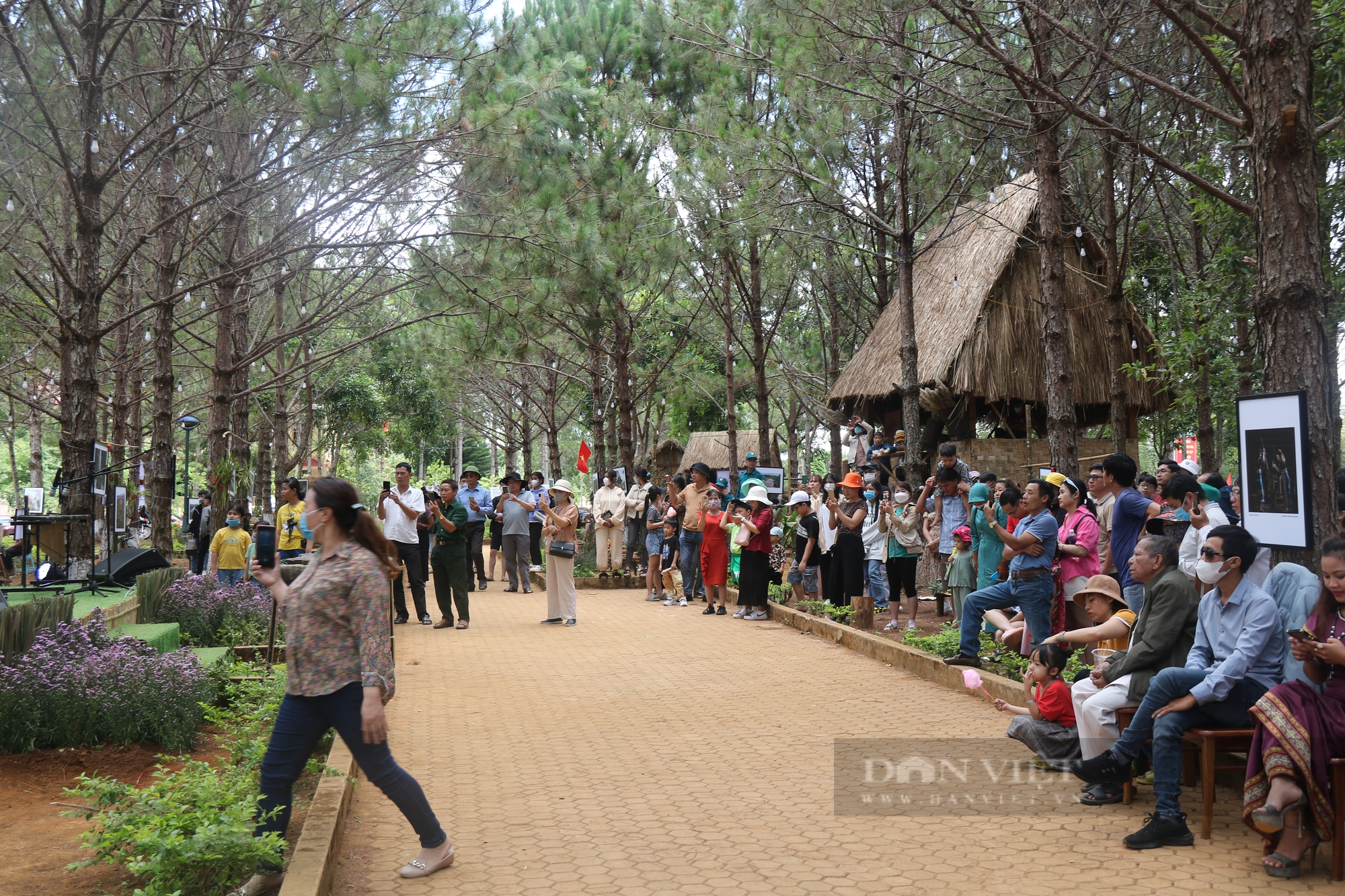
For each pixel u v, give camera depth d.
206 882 4.32
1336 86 11.59
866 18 12.16
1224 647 5.12
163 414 13.89
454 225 12.97
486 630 13.41
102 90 10.28
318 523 4.47
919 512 11.92
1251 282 13.48
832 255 23.45
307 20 10.38
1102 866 4.60
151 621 10.62
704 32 16.41
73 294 11.13
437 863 4.63
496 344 14.72
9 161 10.87
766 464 22.52
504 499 18.61
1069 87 12.10
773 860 4.76
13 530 18.56
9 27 9.34
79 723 6.79
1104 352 18.48
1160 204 16.11
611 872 4.62
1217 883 4.38
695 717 8.05
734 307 28.00
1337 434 6.80
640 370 32.69
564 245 13.07
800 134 15.17
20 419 30.69
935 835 5.09
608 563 19.78
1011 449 18.34
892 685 9.19
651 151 20.64
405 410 40.12
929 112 12.54
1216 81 12.79
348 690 4.37
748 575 14.45
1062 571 8.59
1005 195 17.47
